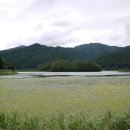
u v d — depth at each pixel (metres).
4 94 24.61
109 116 9.91
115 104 18.19
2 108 17.05
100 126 8.95
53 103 18.97
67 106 17.61
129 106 17.22
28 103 19.05
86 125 8.94
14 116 10.03
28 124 9.11
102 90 27.67
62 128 8.91
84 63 145.25
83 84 35.97
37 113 15.17
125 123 9.16
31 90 28.11
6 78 53.50
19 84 36.59
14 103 19.02
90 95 23.41
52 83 38.22
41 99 21.03
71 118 9.78
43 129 8.88
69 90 27.88
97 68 145.25
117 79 47.91
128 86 32.41
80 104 18.36
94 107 17.08
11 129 8.80
